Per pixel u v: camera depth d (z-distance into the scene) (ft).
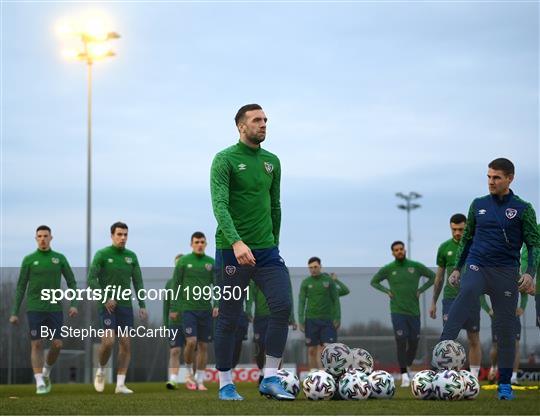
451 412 35.47
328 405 39.88
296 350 124.77
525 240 47.88
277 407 38.63
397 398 47.39
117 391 75.87
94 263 76.74
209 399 50.93
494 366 87.51
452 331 49.01
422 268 93.81
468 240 49.90
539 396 50.78
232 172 44.11
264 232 44.60
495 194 48.14
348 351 49.80
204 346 88.38
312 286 99.86
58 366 132.26
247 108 44.52
